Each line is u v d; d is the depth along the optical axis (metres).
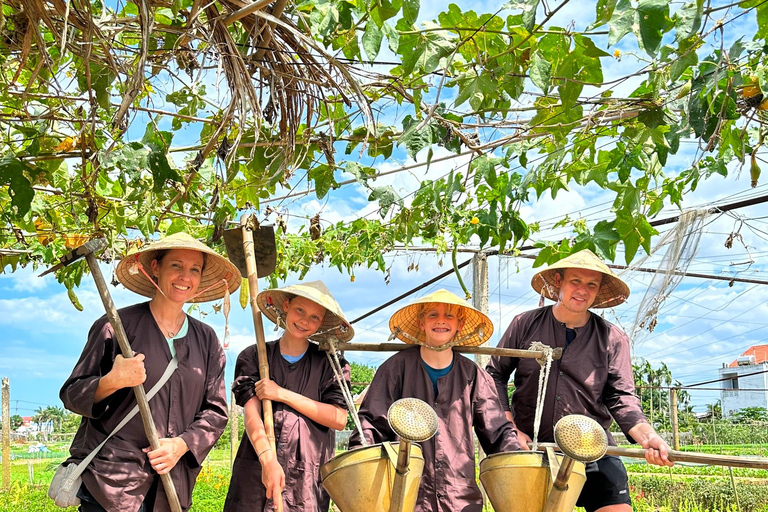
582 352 4.55
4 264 6.62
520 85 3.82
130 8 3.86
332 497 3.37
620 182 4.96
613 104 4.14
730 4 3.27
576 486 3.48
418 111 4.02
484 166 4.53
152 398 3.67
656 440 4.12
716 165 5.13
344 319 4.02
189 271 3.83
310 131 4.21
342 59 3.73
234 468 3.99
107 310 3.46
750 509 13.20
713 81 3.63
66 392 3.51
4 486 14.02
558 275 4.74
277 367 4.07
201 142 4.55
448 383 4.02
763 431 35.12
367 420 3.90
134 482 3.55
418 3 3.25
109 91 3.59
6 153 4.05
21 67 3.16
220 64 3.43
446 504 3.80
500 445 3.98
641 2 3.20
